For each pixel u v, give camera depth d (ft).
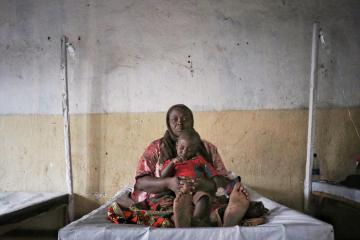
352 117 13.61
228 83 13.69
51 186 13.85
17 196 12.70
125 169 13.73
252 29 13.73
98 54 13.85
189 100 13.73
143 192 9.28
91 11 13.91
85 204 13.74
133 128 13.75
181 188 7.83
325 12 13.69
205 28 13.75
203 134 13.65
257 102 13.67
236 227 7.24
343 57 13.67
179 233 7.10
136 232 7.16
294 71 13.67
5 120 14.02
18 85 14.02
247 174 13.60
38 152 13.92
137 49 13.83
